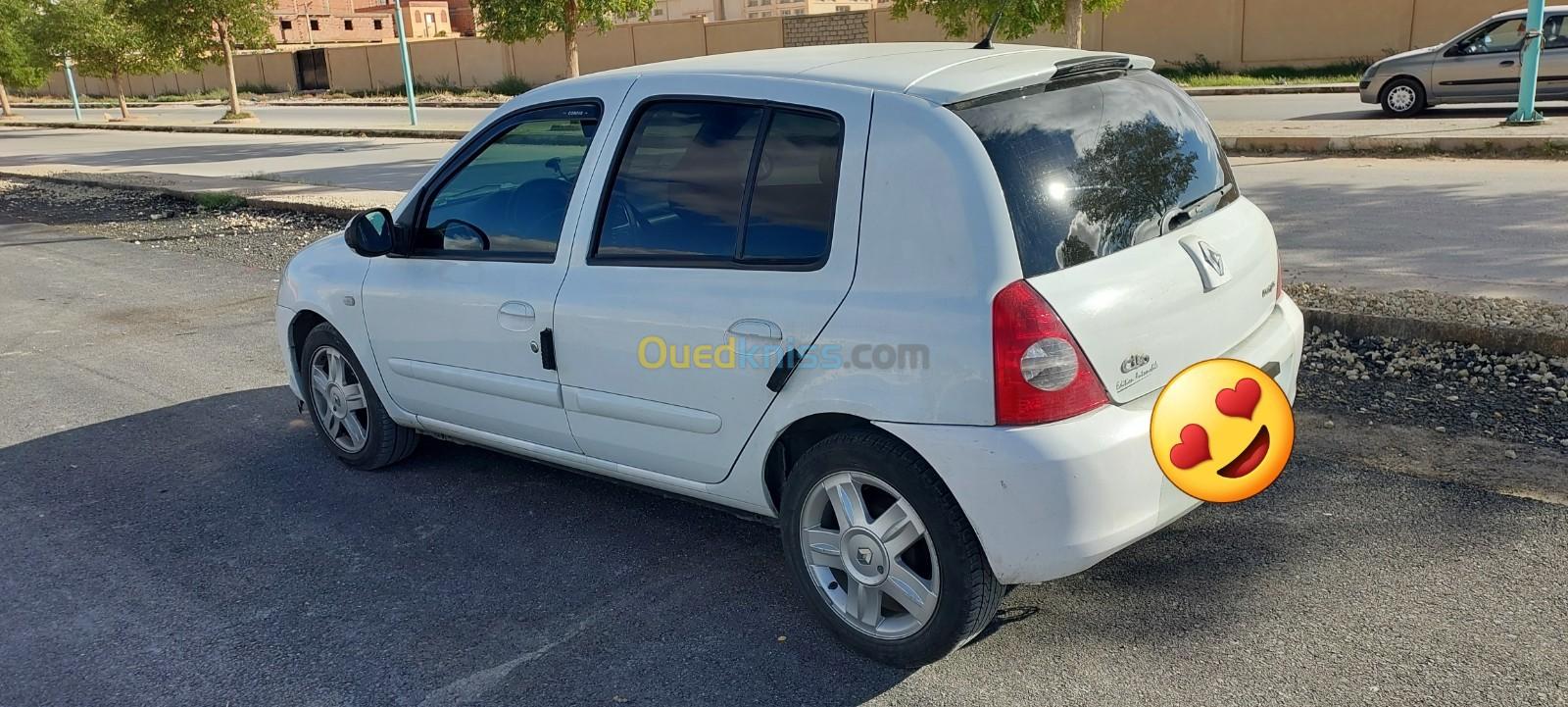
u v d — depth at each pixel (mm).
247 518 4555
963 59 3338
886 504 3143
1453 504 3930
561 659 3377
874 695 3104
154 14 34156
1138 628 3332
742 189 3293
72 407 6203
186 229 12695
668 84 3574
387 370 4551
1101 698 3008
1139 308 2926
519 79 43281
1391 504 3969
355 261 4637
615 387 3621
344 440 5035
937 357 2822
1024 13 14766
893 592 3109
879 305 2926
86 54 41875
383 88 49375
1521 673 2980
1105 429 2801
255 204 13789
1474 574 3475
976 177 2814
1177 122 3482
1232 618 3344
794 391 3123
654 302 3424
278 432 5590
